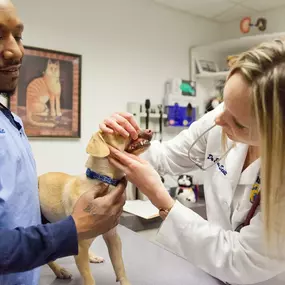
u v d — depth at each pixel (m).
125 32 2.17
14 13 0.69
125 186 0.82
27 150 0.81
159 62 2.37
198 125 1.19
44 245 0.61
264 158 0.63
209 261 0.78
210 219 1.07
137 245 1.36
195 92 2.49
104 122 0.85
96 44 2.04
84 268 0.90
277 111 0.61
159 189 0.82
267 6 2.36
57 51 1.88
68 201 0.88
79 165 2.02
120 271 0.96
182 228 0.80
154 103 2.36
